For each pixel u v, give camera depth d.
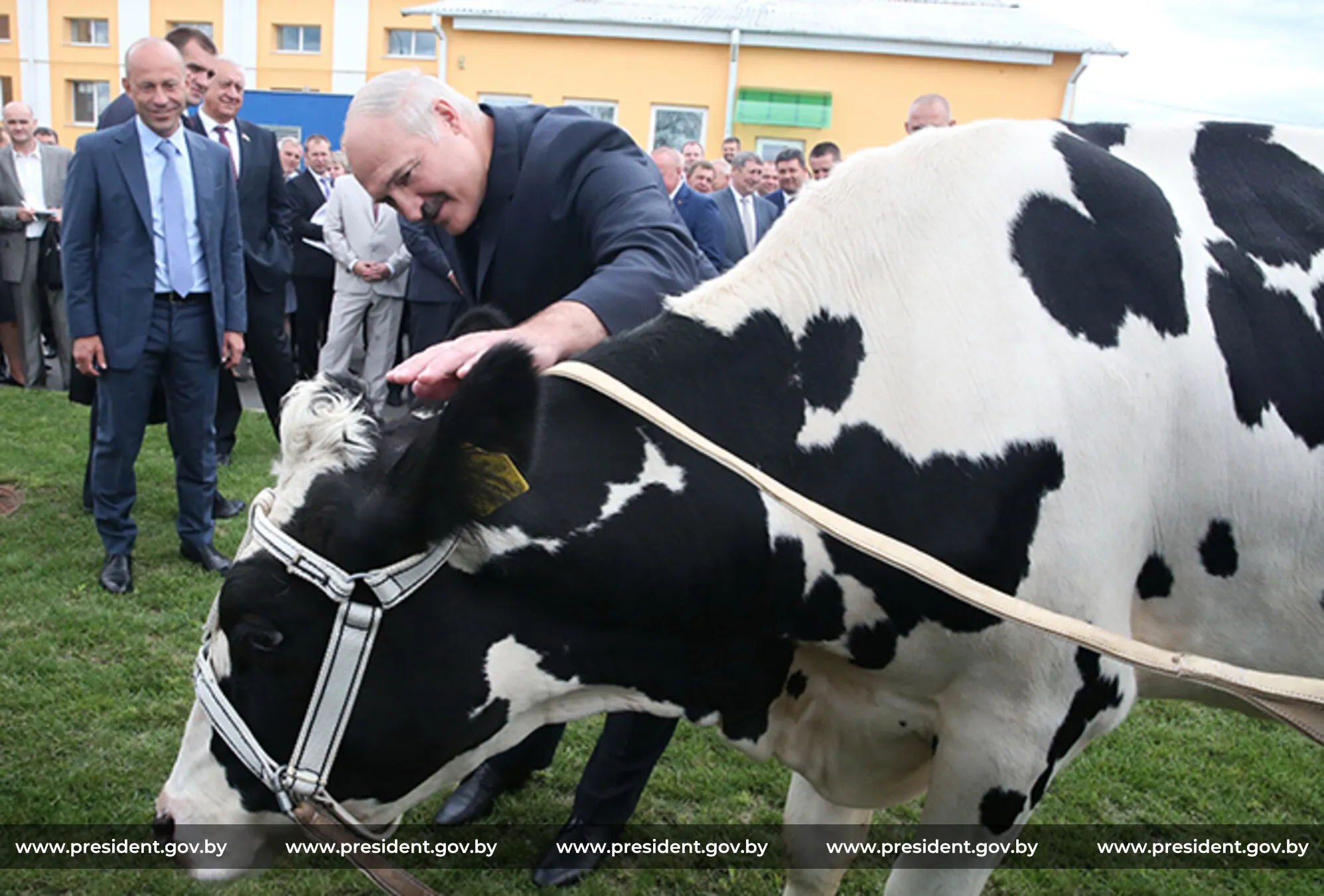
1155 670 1.37
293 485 1.60
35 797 2.84
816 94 18.31
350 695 1.61
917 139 1.96
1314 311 2.01
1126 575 1.86
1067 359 1.77
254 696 1.63
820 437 1.77
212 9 27.88
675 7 19.97
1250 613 1.99
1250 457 1.90
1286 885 2.83
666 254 2.01
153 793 2.90
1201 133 2.18
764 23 18.45
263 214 5.51
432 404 1.71
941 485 1.72
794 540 1.76
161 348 4.18
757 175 7.36
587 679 1.79
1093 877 2.85
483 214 2.23
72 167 3.98
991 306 1.78
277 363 5.71
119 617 3.96
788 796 2.45
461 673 1.67
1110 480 1.78
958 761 1.83
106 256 4.02
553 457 1.69
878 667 1.85
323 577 1.56
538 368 1.43
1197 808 3.19
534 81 18.80
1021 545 1.73
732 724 1.96
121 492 4.22
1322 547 1.95
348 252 6.87
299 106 13.56
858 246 1.85
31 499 5.30
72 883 2.53
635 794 2.71
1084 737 1.86
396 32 27.47
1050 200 1.88
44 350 9.39
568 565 1.67
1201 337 1.88
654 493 1.71
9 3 28.66
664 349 1.79
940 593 1.72
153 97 3.97
